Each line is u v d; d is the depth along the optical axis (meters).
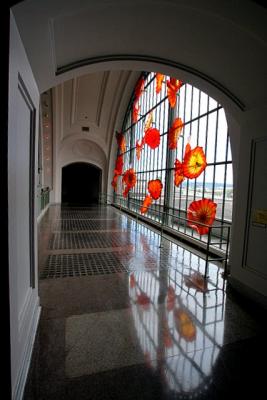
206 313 3.29
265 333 2.88
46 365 2.25
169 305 3.48
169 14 2.72
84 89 16.11
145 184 12.80
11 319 1.58
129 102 16.48
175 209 8.80
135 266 5.05
